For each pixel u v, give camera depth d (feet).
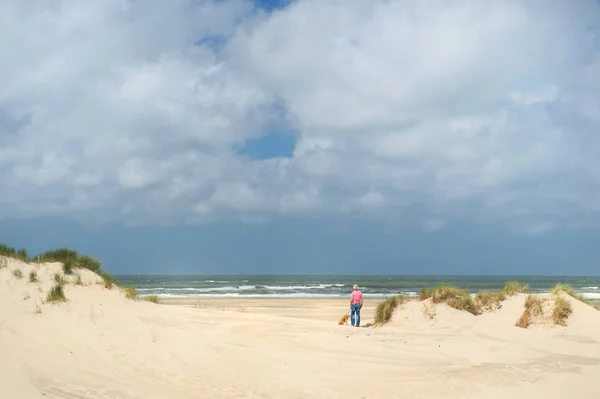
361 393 29.89
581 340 46.21
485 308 59.82
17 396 23.97
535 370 34.45
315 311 91.66
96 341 35.65
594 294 183.01
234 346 40.11
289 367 35.40
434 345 44.42
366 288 230.07
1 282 39.17
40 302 38.63
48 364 29.40
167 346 37.73
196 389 29.94
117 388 27.91
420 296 62.44
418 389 30.50
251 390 30.22
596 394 28.68
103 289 45.85
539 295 57.16
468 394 29.25
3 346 30.37
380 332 51.16
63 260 47.34
